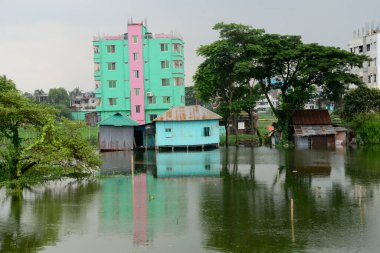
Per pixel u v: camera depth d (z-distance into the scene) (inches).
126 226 895.1
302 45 2331.4
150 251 755.4
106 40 3302.2
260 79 2544.3
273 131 2573.8
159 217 957.2
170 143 2379.4
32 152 1362.0
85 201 1114.1
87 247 779.4
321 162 1740.9
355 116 2487.7
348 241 782.5
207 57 2476.6
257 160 1846.7
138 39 3299.7
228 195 1163.9
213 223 904.9
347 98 2573.8
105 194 1195.3
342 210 987.3
